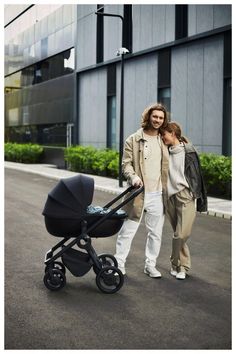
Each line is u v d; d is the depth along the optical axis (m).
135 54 20.52
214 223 10.17
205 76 16.80
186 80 17.72
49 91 30.83
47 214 5.54
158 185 6.14
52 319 4.68
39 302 5.16
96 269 5.66
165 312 4.91
